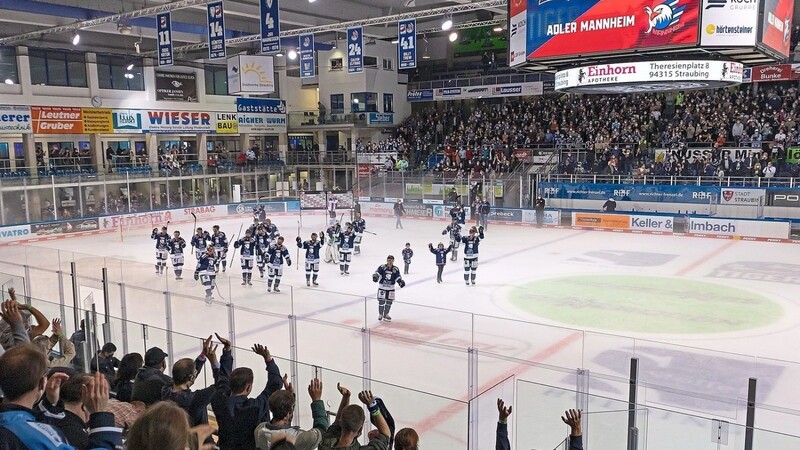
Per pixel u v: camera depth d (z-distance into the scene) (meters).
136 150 40.78
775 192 28.33
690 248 25.56
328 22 34.12
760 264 22.19
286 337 12.41
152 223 34.69
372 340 12.38
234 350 9.82
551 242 27.47
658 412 7.51
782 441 6.04
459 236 23.17
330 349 12.11
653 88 16.75
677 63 14.66
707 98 35.91
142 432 2.45
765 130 31.98
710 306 16.75
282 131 45.97
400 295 18.27
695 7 13.60
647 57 15.24
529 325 12.59
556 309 16.59
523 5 16.05
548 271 21.45
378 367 11.33
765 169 29.34
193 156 43.50
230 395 5.51
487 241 27.92
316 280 19.94
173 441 2.45
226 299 15.14
